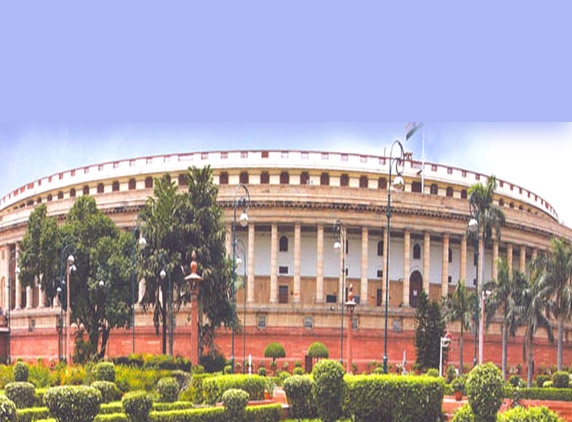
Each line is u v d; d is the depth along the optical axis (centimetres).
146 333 7212
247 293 7219
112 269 5909
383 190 7462
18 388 2675
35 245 6169
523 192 9650
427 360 5541
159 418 2455
